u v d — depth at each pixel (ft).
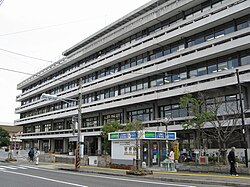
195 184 50.93
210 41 102.99
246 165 65.82
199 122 78.48
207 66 109.40
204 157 75.72
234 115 85.46
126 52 142.61
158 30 133.08
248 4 91.61
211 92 103.50
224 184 49.44
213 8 103.55
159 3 138.31
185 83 109.81
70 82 198.29
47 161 122.01
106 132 120.37
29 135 228.43
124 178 60.49
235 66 99.35
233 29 101.24
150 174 65.57
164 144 88.22
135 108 142.92
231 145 94.63
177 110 119.65
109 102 152.05
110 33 163.53
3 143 238.68
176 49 122.62
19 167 92.48
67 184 47.39
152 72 127.75
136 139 75.20
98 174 71.51
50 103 213.66
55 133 195.11
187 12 120.57
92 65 168.14
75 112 177.17
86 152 171.83
